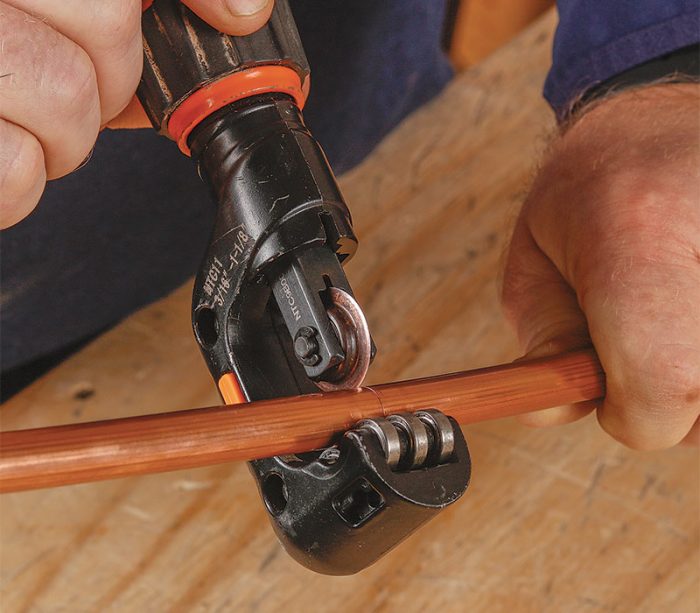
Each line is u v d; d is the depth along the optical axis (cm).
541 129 59
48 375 55
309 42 56
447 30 97
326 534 37
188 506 51
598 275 44
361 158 68
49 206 55
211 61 39
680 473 52
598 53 49
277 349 40
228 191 39
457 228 60
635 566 49
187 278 65
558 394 42
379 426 37
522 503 51
